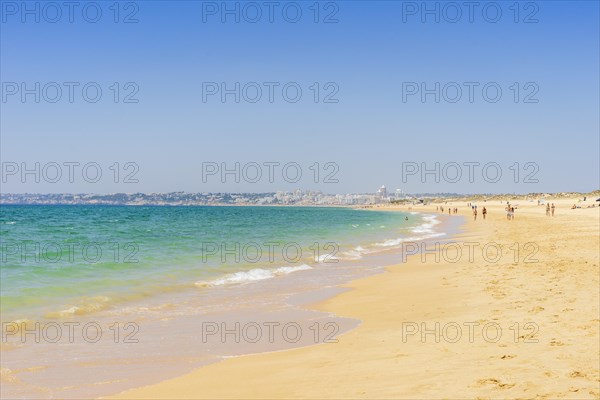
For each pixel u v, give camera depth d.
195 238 38.62
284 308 14.85
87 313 13.45
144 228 52.12
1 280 16.77
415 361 8.82
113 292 16.16
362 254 30.42
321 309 14.72
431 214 130.50
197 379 8.56
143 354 10.09
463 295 15.38
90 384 8.34
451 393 7.05
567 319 11.00
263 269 23.19
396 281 19.88
